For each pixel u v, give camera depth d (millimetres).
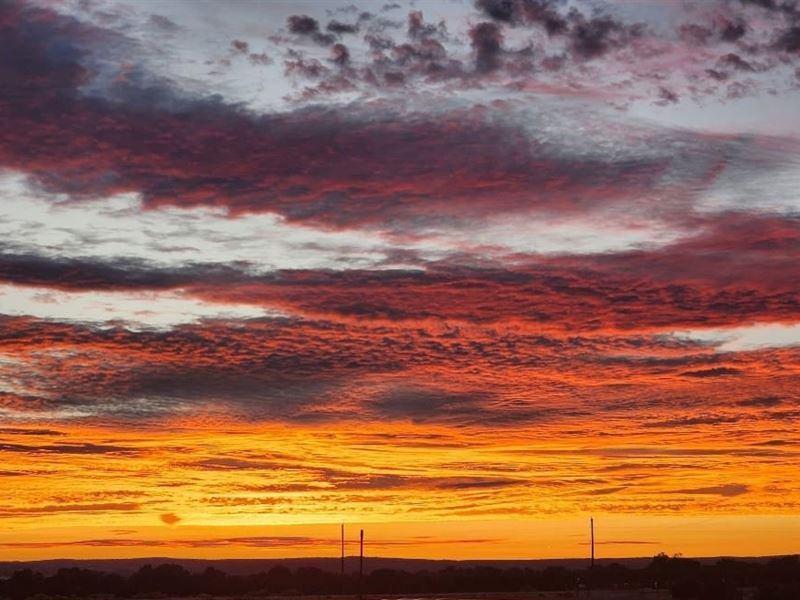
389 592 113812
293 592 110375
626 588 112188
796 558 112625
